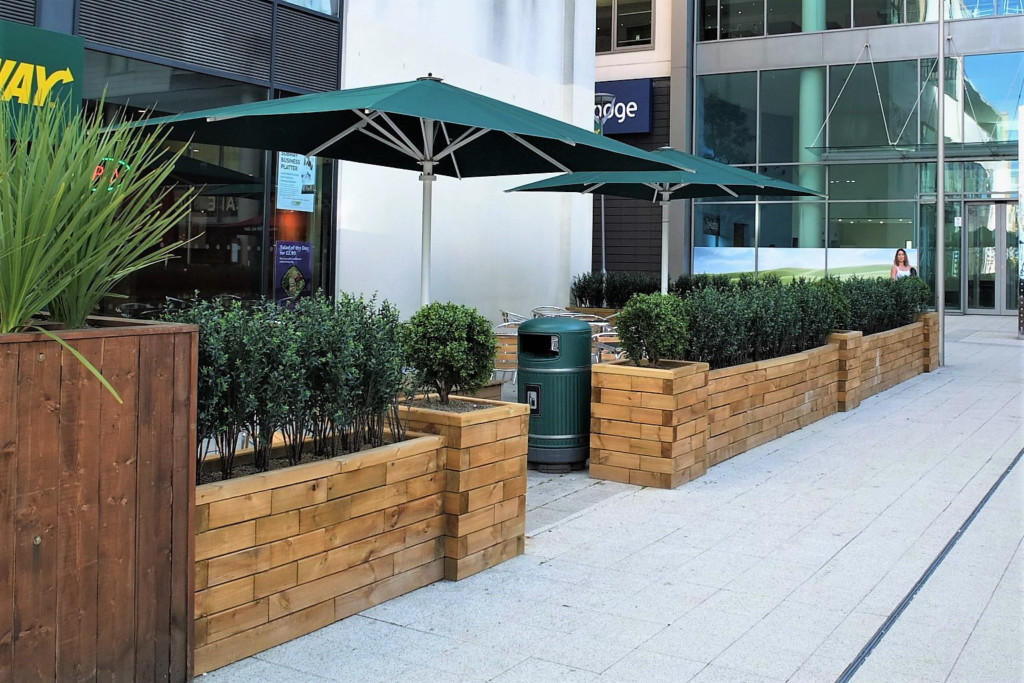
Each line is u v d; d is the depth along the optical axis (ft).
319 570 12.96
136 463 10.44
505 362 31.42
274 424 12.73
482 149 25.29
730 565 16.35
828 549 17.35
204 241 33.19
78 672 9.93
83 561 9.94
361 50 38.63
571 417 23.39
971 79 76.89
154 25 30.73
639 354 23.03
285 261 36.17
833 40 79.82
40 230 9.85
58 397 9.66
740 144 83.15
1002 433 29.58
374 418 14.88
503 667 11.98
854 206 80.59
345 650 12.37
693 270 84.23
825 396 32.71
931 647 12.87
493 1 46.39
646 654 12.47
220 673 11.54
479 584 15.10
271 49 34.86
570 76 52.37
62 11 27.91
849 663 12.28
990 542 17.88
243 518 11.82
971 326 71.41
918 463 24.99
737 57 82.79
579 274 55.16
